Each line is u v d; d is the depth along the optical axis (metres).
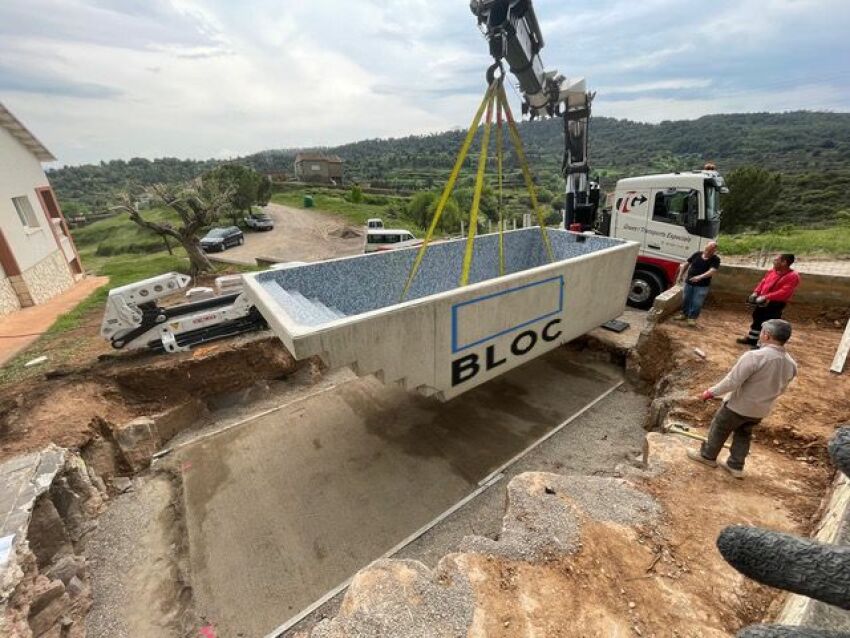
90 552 5.05
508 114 6.04
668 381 6.50
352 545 4.94
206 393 7.53
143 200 15.00
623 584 3.12
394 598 3.00
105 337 7.35
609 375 8.05
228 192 18.94
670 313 7.86
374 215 36.16
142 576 4.78
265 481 5.94
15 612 3.61
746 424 3.91
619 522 3.65
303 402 7.68
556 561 3.29
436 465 6.09
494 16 5.20
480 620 2.86
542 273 6.18
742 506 3.81
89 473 5.71
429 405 7.42
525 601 2.99
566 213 11.09
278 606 4.35
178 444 6.77
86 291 13.77
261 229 30.11
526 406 7.28
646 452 4.79
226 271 15.41
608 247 8.30
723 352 6.52
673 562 3.29
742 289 8.08
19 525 4.13
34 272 12.57
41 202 14.14
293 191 54.41
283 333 4.30
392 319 4.72
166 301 11.84
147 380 7.09
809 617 1.94
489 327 5.79
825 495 3.84
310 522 5.27
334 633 2.78
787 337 3.54
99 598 4.55
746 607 2.96
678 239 8.62
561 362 8.54
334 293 6.79
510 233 9.27
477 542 3.48
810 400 5.17
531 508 3.80
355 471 6.05
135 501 5.77
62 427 5.93
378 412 7.30
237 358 7.72
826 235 15.52
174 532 5.30
